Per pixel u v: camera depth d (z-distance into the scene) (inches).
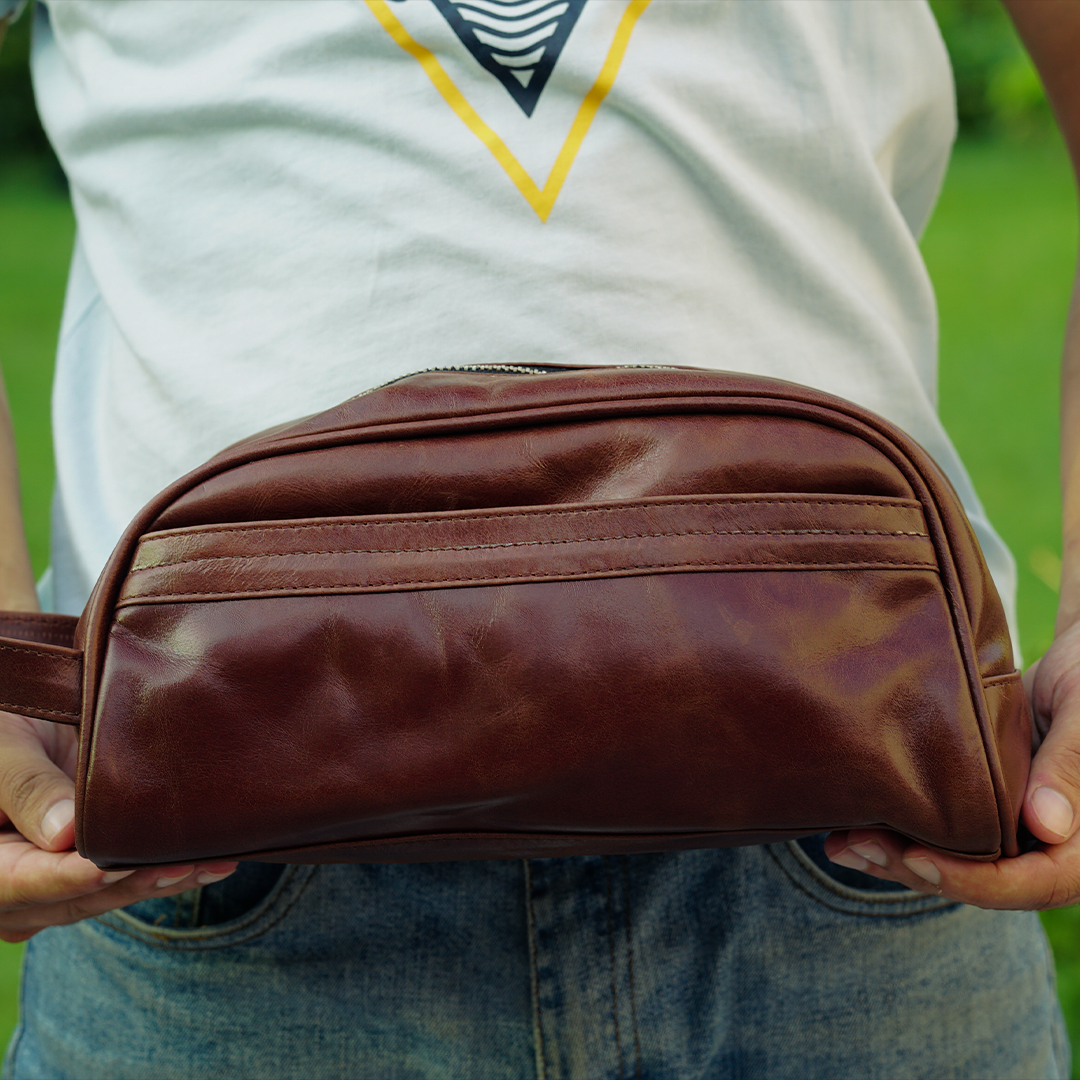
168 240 33.5
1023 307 238.8
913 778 26.2
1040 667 33.8
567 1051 33.5
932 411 36.3
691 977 33.6
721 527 26.1
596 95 31.5
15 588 35.7
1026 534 137.6
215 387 32.4
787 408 26.8
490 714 25.6
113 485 35.3
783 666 25.4
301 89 31.8
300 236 32.1
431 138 31.3
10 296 267.4
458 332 31.4
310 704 25.8
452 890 33.6
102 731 25.7
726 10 32.9
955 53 457.1
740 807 26.5
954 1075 35.3
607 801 26.5
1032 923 37.9
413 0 31.3
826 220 35.0
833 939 34.0
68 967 35.7
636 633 25.4
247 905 33.8
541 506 26.3
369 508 26.5
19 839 29.9
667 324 32.0
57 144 37.7
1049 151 414.9
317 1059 34.1
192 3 33.0
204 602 25.9
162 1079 34.3
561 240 31.4
